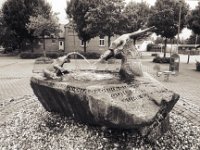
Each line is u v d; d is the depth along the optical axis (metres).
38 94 5.43
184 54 40.62
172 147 4.24
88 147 4.14
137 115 3.62
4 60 25.23
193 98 8.20
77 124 4.78
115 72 5.89
